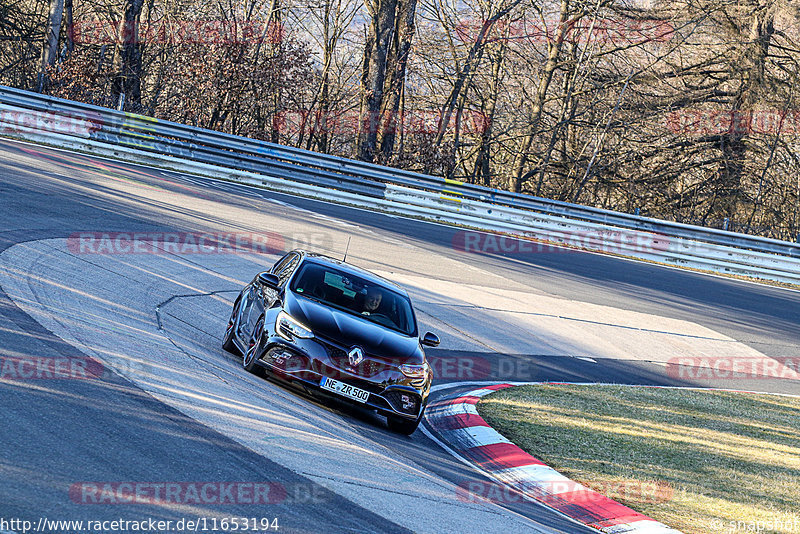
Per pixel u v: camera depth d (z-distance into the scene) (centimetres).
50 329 1564
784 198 7856
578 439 1912
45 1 7219
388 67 6744
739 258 5422
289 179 5097
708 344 3538
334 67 8612
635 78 7750
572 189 7981
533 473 1625
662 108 7838
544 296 3741
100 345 1550
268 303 1791
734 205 7862
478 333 2980
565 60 7800
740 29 7675
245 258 3084
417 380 1708
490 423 1933
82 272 2188
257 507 988
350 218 4569
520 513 1320
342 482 1177
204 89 6456
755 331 3875
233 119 6738
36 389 1198
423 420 1955
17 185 3106
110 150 4700
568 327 3344
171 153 4853
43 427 1065
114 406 1216
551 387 2473
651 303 4041
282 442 1284
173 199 3809
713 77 8044
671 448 1959
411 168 6588
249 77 6450
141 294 2189
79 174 3766
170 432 1173
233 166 5000
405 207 5241
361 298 1883
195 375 1538
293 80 6706
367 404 1655
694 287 4641
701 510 1523
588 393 2464
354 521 1031
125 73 6016
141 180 4100
